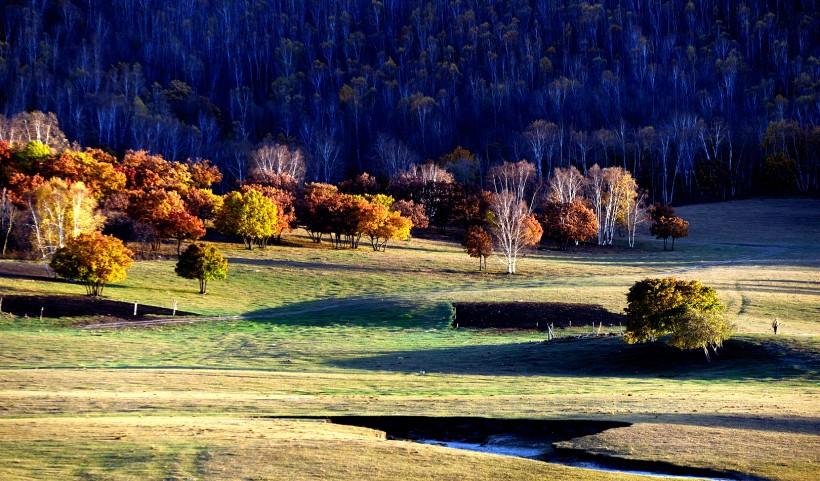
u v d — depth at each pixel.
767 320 75.00
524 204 141.00
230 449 26.47
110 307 83.25
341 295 104.38
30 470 23.78
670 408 34.28
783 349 51.88
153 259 120.19
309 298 102.25
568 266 133.00
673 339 53.66
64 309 79.31
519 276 121.25
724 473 23.91
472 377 50.59
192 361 58.78
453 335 76.19
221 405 36.56
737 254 147.75
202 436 28.42
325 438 28.59
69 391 40.69
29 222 110.88
